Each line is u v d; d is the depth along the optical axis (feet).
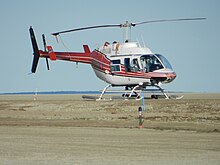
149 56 155.74
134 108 122.83
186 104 124.06
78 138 73.56
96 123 99.86
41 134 79.82
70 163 50.21
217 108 116.47
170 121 100.68
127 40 163.63
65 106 134.10
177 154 56.49
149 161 51.39
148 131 83.56
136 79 157.89
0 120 109.70
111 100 149.48
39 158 53.67
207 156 54.90
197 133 79.82
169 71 154.61
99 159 52.85
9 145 65.41
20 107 140.36
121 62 159.84
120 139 72.02
